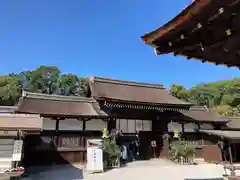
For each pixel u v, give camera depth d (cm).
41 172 1199
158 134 1802
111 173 1195
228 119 2134
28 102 1518
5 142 905
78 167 1375
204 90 4641
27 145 1382
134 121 1933
